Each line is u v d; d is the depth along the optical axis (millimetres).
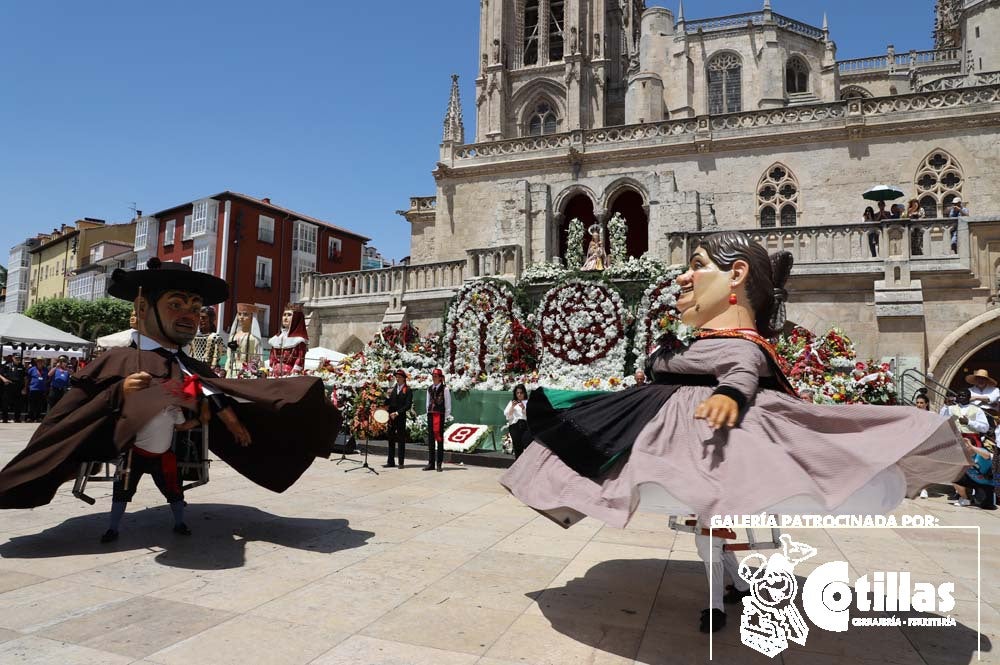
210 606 4020
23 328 21938
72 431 5242
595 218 23062
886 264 16125
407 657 3303
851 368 12641
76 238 63094
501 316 14562
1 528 6027
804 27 45438
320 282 26016
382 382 14188
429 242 35031
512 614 3984
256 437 6312
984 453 8867
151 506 7207
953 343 15477
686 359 3730
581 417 3752
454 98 35656
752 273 3932
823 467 3184
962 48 47062
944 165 22594
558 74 49281
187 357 6082
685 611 4094
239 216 45031
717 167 25297
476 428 13398
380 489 8906
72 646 3336
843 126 23547
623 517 3135
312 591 4367
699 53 44312
